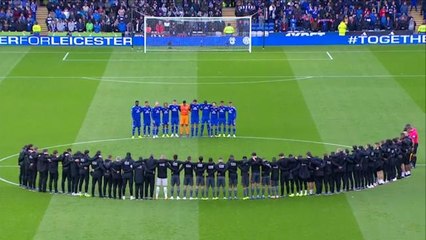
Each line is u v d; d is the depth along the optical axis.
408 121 67.00
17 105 70.12
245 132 64.50
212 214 50.41
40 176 52.97
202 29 87.62
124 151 60.50
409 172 56.78
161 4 94.56
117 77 77.81
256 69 80.75
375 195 53.31
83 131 64.38
